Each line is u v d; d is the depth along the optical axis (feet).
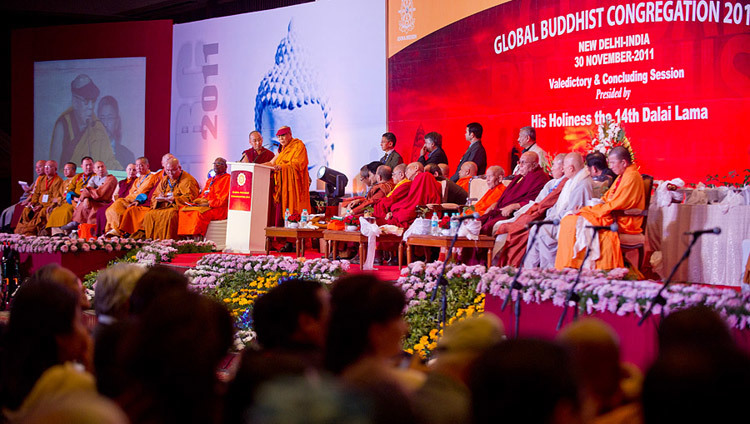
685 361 5.02
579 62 35.83
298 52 45.42
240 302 24.26
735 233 22.86
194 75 49.21
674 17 33.58
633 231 22.30
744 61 32.37
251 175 33.14
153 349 6.00
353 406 3.38
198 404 6.00
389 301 7.39
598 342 7.13
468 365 6.98
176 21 52.24
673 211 23.86
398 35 41.73
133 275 10.43
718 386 4.88
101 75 51.70
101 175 45.14
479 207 28.89
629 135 34.47
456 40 39.73
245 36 47.37
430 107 40.70
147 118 50.55
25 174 53.47
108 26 51.52
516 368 4.67
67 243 30.32
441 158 36.40
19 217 49.01
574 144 35.96
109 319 10.27
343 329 7.39
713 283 23.21
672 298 15.16
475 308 19.35
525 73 37.47
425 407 5.11
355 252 32.48
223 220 37.52
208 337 6.20
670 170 33.63
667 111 33.68
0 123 57.67
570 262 21.79
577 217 21.98
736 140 32.45
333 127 44.09
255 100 47.01
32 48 53.31
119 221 39.50
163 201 38.29
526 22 37.37
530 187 26.81
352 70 43.45
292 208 35.09
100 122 51.72
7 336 8.16
